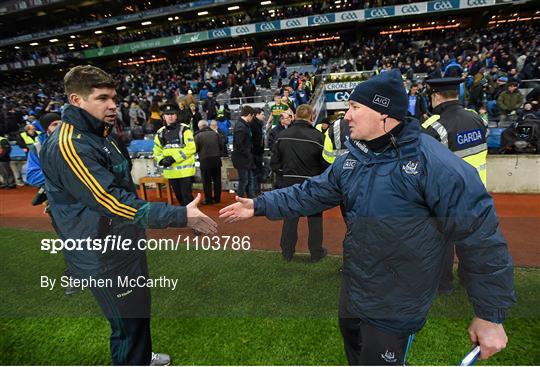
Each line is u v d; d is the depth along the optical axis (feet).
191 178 12.82
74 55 96.02
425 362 5.84
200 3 86.07
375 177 3.57
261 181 18.79
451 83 7.10
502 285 3.32
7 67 105.09
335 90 31.32
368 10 70.03
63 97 72.33
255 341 6.08
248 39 88.99
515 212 13.98
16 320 6.85
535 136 17.57
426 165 3.33
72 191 4.20
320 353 5.80
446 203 3.29
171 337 6.30
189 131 12.55
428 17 74.54
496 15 71.97
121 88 68.33
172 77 70.23
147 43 88.58
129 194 4.17
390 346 3.85
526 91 29.71
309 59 65.57
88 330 6.69
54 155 4.17
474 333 3.56
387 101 3.39
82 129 4.33
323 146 9.02
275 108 23.45
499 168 17.16
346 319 4.41
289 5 86.53
